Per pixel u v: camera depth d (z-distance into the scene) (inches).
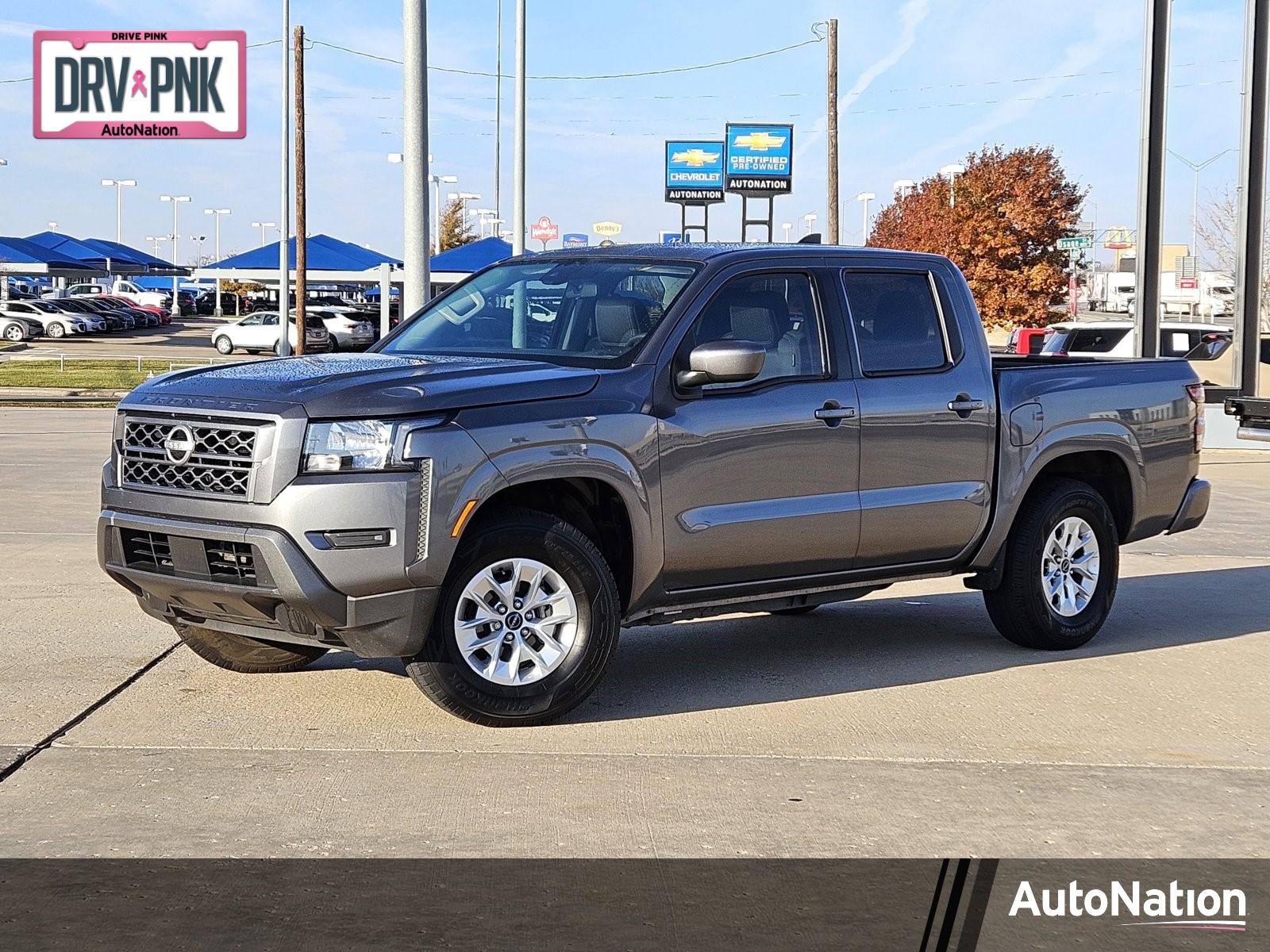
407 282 561.9
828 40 1688.0
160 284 5044.3
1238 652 319.9
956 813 204.8
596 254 286.4
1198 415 346.3
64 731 237.0
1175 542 503.2
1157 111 895.7
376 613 227.5
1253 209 896.3
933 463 292.0
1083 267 3289.9
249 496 227.5
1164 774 226.4
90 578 378.9
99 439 839.7
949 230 2412.6
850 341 283.0
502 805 204.2
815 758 231.8
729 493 263.1
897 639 330.6
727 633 337.4
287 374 242.7
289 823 195.3
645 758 229.8
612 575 251.0
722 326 265.7
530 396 241.1
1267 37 872.9
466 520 232.2
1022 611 312.0
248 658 277.0
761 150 2289.6
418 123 555.8
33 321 2497.5
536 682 243.4
